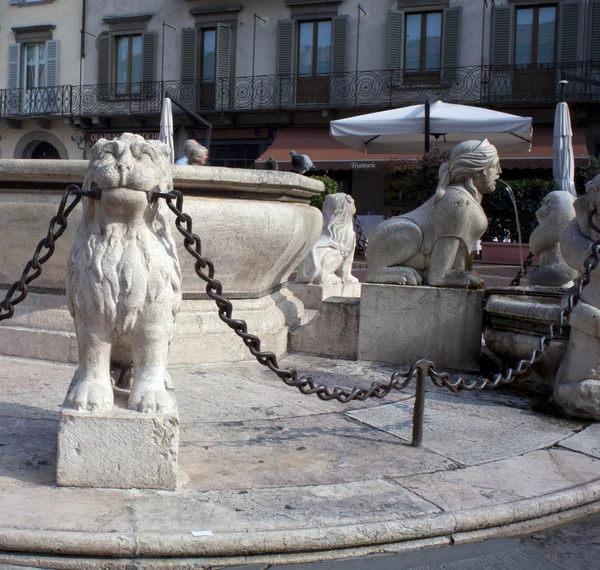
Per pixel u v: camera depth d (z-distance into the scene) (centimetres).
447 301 515
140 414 287
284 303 591
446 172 521
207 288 300
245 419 391
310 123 2577
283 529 259
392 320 531
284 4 2550
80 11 2772
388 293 531
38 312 498
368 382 477
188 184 475
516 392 475
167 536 249
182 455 330
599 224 425
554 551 274
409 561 260
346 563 257
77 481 285
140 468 287
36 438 342
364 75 2488
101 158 285
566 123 1290
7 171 461
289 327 578
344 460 333
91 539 246
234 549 252
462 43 2408
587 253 439
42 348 493
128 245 292
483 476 320
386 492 296
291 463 327
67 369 473
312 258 679
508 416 418
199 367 496
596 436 384
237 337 515
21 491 280
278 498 286
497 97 2347
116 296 289
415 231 525
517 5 2338
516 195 1695
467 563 260
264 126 2588
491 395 466
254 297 536
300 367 515
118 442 285
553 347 448
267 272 536
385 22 2464
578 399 408
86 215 300
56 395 415
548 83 2308
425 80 2448
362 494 293
